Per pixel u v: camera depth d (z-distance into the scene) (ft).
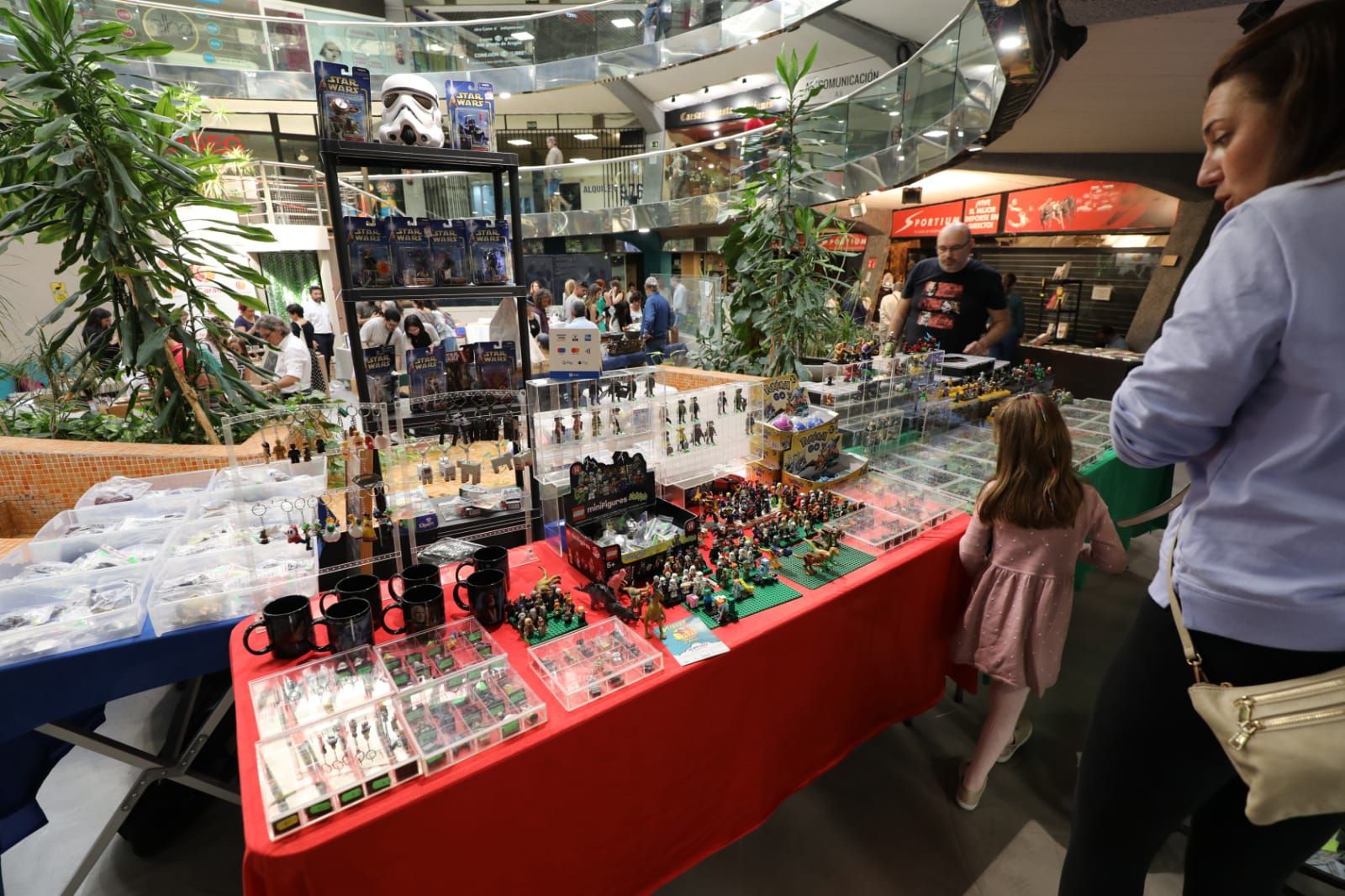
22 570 5.78
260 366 12.78
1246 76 2.73
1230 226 2.82
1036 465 6.13
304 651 4.74
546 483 6.66
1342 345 2.50
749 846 6.48
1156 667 3.37
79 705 5.04
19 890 5.98
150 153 8.71
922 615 6.75
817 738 6.02
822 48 35.83
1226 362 2.72
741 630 5.09
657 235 45.21
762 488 7.45
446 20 48.24
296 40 32.68
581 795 4.28
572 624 5.21
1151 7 8.46
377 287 6.11
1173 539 3.39
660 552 5.80
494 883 4.01
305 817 3.34
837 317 14.08
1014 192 27.99
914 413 9.74
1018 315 18.51
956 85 15.96
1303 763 2.62
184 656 5.28
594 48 36.11
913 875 6.16
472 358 7.09
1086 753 3.90
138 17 29.22
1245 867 3.53
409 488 6.47
